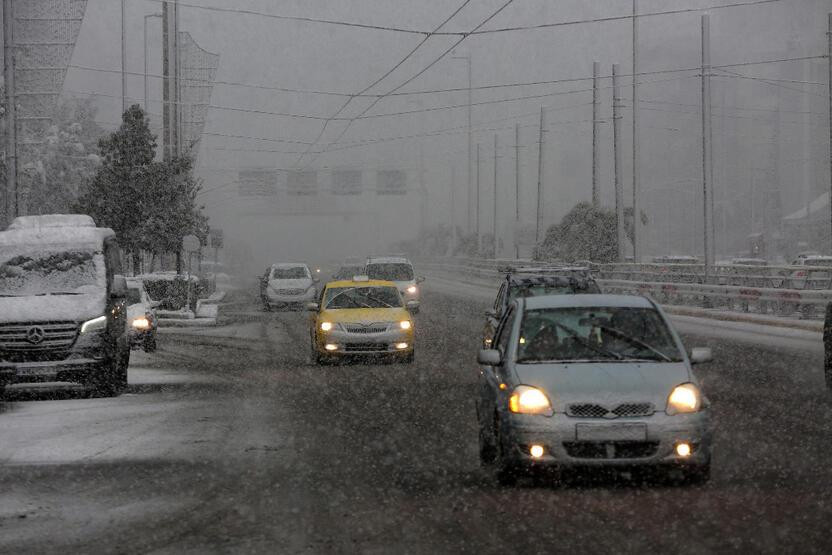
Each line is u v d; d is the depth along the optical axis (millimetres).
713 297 68812
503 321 21266
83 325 31109
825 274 73500
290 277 81438
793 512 15539
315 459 20797
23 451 22172
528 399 17453
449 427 24562
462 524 15234
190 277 75625
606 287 85812
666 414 17281
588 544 13953
